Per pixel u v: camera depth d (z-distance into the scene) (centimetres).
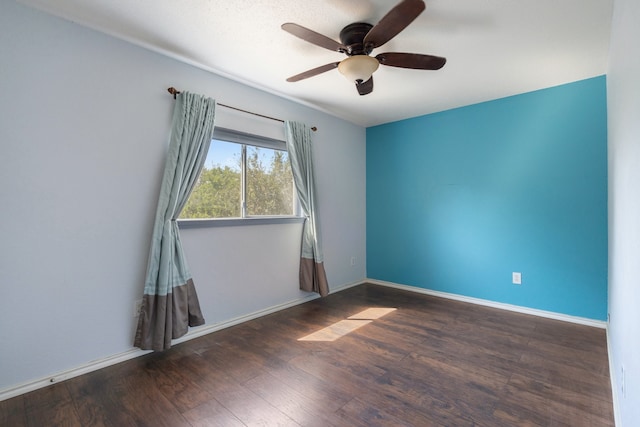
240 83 284
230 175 283
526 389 180
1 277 170
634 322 112
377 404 168
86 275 199
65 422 154
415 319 295
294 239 338
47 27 184
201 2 175
